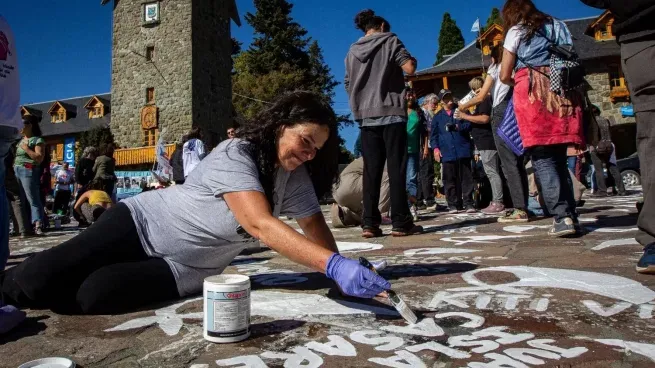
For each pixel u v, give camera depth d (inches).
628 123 878.4
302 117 71.9
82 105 1729.8
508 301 73.2
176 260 79.8
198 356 55.6
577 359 50.3
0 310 67.8
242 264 123.1
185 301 80.8
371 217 165.9
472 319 65.1
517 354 52.2
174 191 82.5
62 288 76.5
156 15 1100.5
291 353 55.2
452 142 268.5
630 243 120.3
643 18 85.5
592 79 904.3
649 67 86.9
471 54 949.8
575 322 62.3
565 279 85.5
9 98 81.6
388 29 163.3
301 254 66.3
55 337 64.8
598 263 98.0
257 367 51.5
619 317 63.8
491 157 241.0
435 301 74.9
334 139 82.0
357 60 159.2
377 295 68.9
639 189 464.4
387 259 117.8
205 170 77.6
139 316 73.2
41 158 279.1
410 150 249.0
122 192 767.7
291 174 82.2
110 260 77.4
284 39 1630.2
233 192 71.8
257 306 75.3
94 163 375.6
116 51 1143.0
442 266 104.0
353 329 62.8
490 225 184.5
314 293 83.7
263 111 75.3
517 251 118.8
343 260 64.4
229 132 184.4
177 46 1088.8
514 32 129.5
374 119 157.9
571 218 134.4
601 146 371.2
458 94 920.3
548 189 134.8
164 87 1093.8
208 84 1141.7
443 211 290.7
